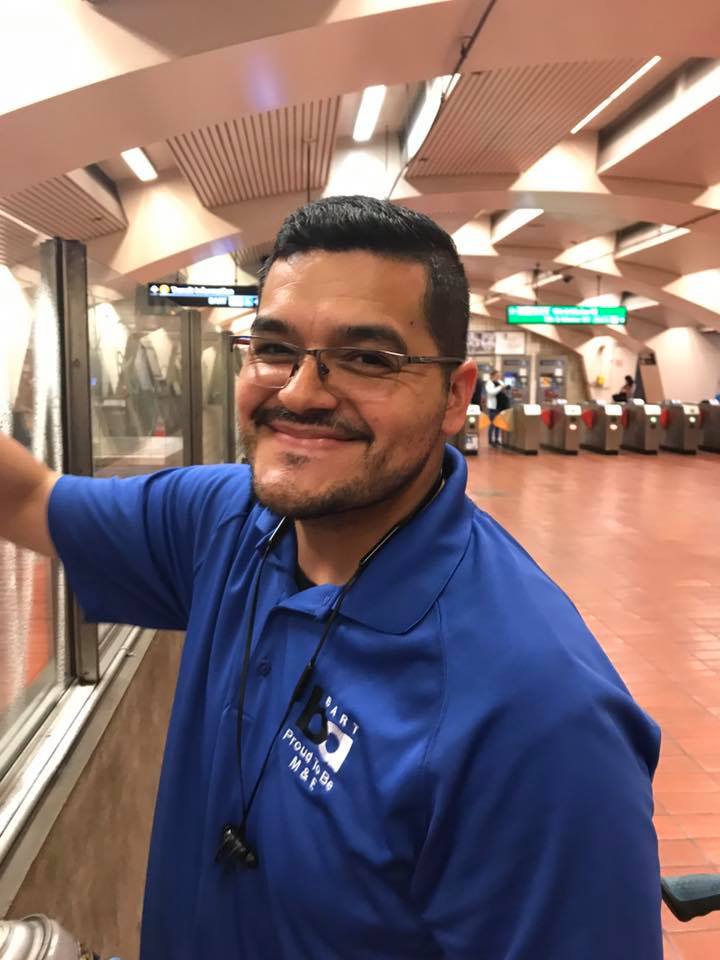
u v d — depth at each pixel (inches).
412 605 31.3
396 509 34.5
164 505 47.8
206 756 37.5
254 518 41.9
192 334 159.6
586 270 700.0
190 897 37.2
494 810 26.7
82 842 61.1
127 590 48.5
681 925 85.4
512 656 28.3
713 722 133.8
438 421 33.1
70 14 228.2
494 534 35.9
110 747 71.1
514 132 350.6
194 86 244.1
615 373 1069.8
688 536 282.2
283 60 239.9
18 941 30.9
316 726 31.8
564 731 26.5
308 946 29.7
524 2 222.8
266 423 33.6
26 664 65.8
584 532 288.4
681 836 101.4
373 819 28.8
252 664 36.2
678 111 325.4
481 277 878.4
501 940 26.6
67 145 261.3
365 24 229.5
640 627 183.2
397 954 28.9
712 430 617.6
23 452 49.3
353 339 31.0
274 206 454.3
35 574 67.7
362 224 31.1
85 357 74.6
